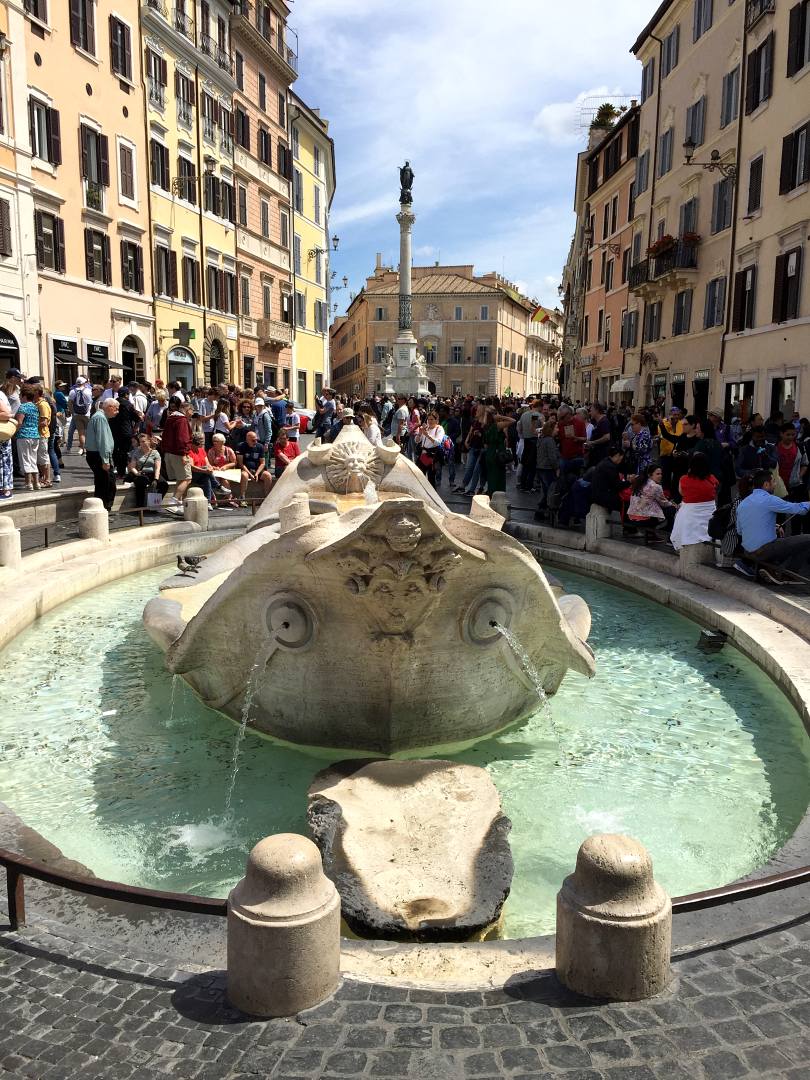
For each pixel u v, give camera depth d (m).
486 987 3.14
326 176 61.91
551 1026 2.93
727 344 27.98
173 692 7.21
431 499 7.94
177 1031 2.90
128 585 11.40
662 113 35.06
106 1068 2.74
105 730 6.49
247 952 2.97
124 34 33.53
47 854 4.22
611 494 13.38
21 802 5.34
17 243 26.78
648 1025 2.93
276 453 18.69
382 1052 2.81
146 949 3.43
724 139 28.58
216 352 43.78
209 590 7.71
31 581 9.76
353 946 3.51
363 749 5.95
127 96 33.91
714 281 29.75
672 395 33.72
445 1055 2.79
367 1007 3.03
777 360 24.14
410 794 5.00
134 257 35.03
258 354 49.16
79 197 30.70
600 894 3.07
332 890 3.12
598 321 47.03
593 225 48.56
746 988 3.12
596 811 5.26
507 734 6.47
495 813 4.80
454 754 6.10
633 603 10.80
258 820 5.12
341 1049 2.82
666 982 3.12
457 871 4.26
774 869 4.03
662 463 14.90
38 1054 2.80
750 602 9.26
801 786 5.61
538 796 5.45
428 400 39.09
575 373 55.34
